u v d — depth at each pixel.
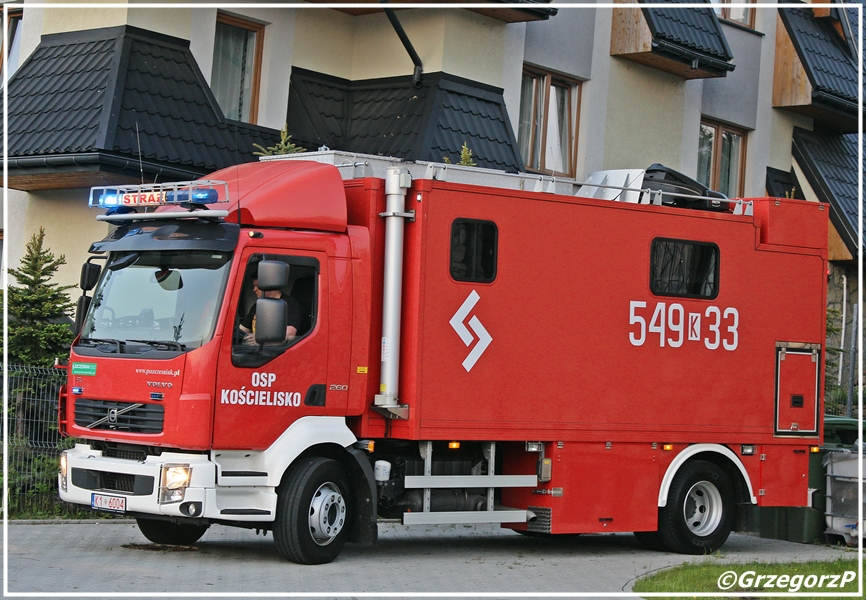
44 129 38.47
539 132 50.44
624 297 29.70
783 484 32.34
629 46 52.16
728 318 31.50
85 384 26.00
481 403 27.44
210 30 42.56
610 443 29.42
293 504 25.34
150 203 26.02
